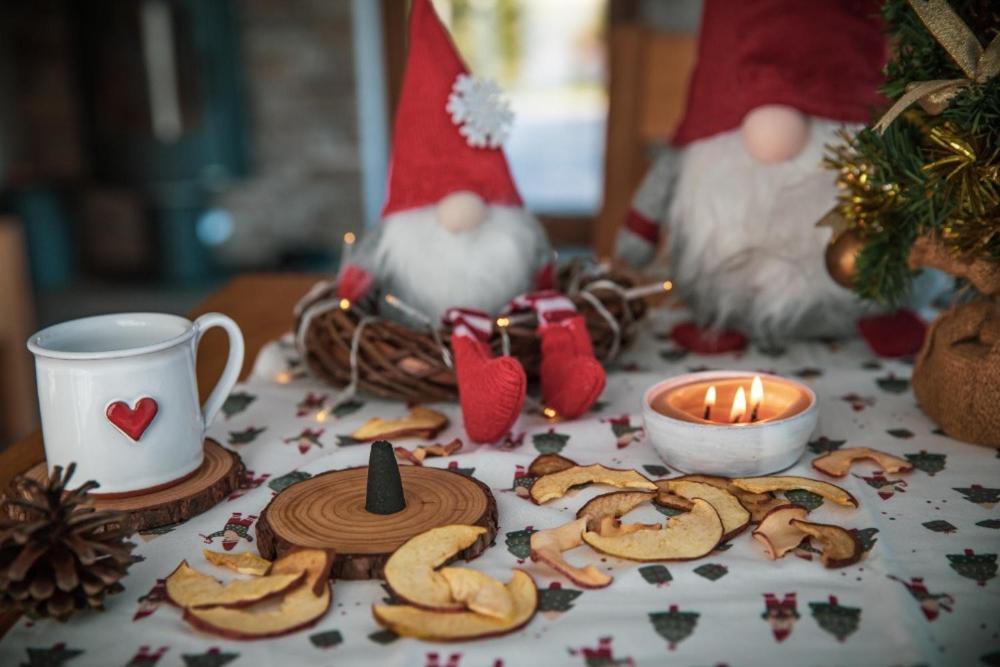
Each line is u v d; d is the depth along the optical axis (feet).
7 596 1.81
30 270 9.71
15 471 2.40
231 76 9.77
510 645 1.78
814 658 1.75
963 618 1.82
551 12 10.19
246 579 1.93
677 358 3.03
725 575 1.93
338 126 10.21
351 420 2.62
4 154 9.90
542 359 2.61
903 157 2.38
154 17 9.22
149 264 10.30
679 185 3.10
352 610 1.87
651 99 4.53
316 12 9.86
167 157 9.64
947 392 2.41
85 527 1.85
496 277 2.83
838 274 2.68
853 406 2.64
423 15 2.77
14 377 6.53
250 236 10.66
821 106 2.86
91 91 9.49
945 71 2.28
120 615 1.87
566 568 1.93
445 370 2.59
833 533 2.01
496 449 2.43
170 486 2.19
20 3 9.79
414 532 2.01
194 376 2.23
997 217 2.24
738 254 2.97
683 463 2.28
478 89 2.78
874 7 2.84
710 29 3.01
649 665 1.74
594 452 2.41
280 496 2.14
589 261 3.13
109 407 2.09
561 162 11.68
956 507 2.15
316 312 2.70
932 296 3.08
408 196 2.84
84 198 10.53
